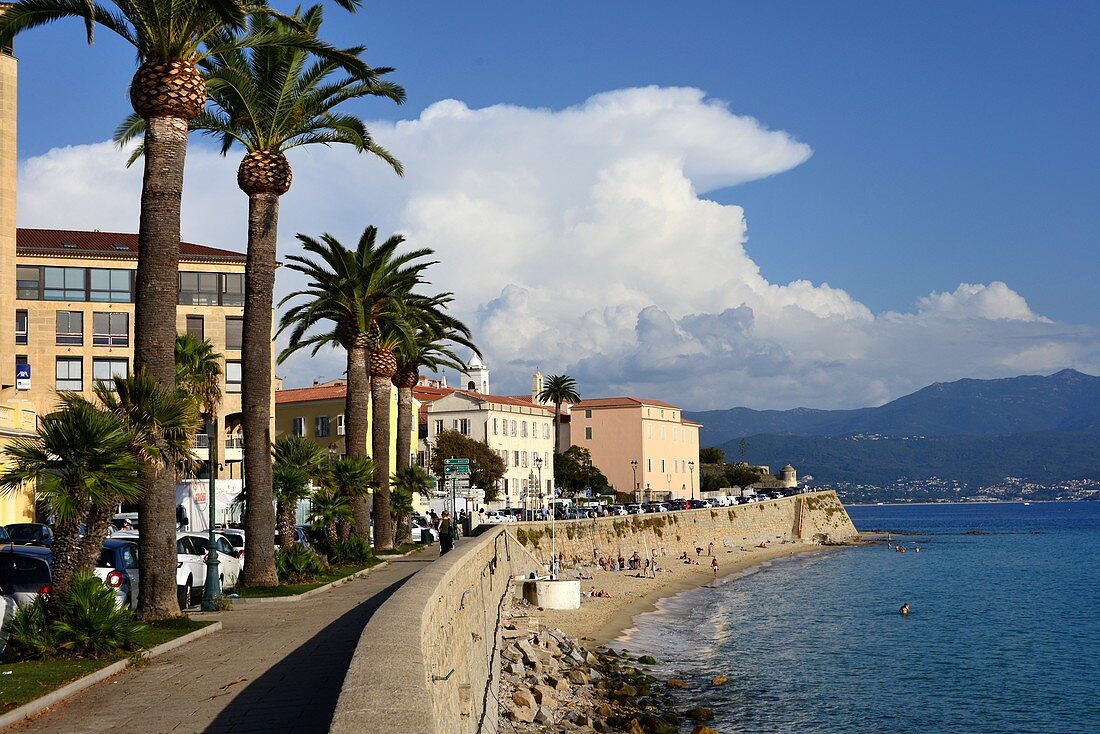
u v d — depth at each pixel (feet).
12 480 53.72
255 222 96.37
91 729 36.99
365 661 28.94
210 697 42.73
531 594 176.76
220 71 91.76
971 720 108.58
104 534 56.34
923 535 552.41
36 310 215.72
